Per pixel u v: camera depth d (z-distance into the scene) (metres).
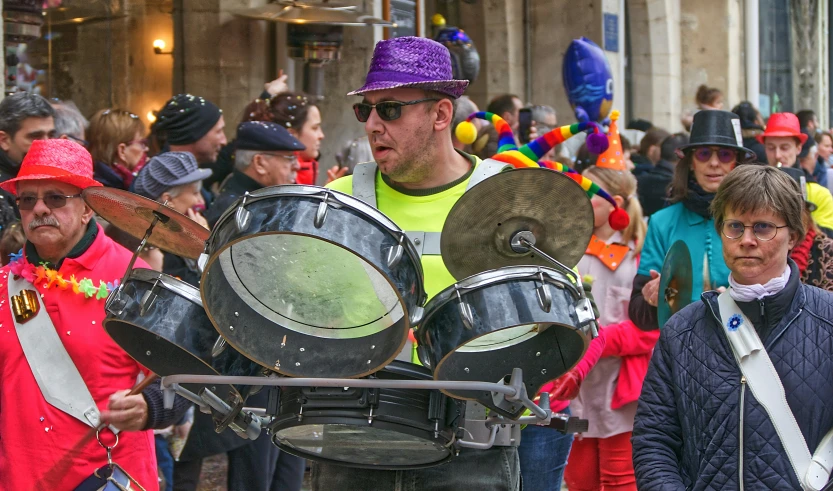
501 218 3.29
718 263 5.04
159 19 8.99
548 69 13.63
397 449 3.43
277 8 8.96
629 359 5.35
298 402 3.25
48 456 3.85
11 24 7.76
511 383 3.10
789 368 3.36
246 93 9.18
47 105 5.02
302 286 3.12
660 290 4.84
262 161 5.61
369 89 3.42
